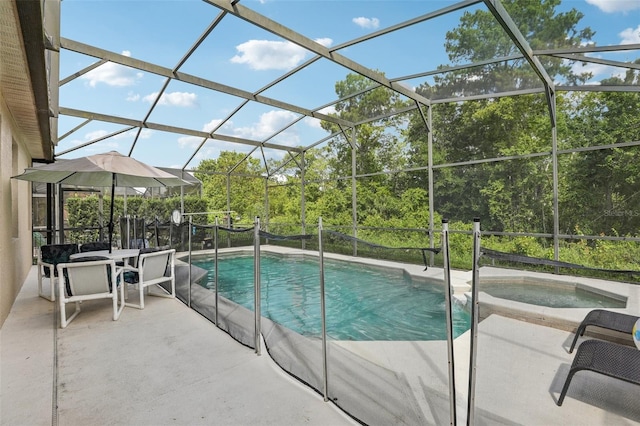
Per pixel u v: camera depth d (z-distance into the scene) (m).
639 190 5.40
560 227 6.35
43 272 5.55
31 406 2.20
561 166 6.34
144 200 12.67
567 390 2.21
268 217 13.14
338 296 4.11
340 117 9.13
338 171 10.72
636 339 2.38
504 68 5.89
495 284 4.98
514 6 4.22
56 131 6.63
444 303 1.82
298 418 2.05
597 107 6.57
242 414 2.10
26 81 3.49
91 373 2.66
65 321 3.76
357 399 2.16
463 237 7.71
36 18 2.23
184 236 5.66
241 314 3.92
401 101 8.12
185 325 3.83
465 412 2.04
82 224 11.24
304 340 3.13
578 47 4.86
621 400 2.20
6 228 4.16
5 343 3.28
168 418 2.06
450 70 6.12
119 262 5.55
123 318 4.09
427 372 1.90
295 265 8.21
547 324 3.58
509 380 2.27
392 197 9.34
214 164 14.25
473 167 7.75
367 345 2.35
